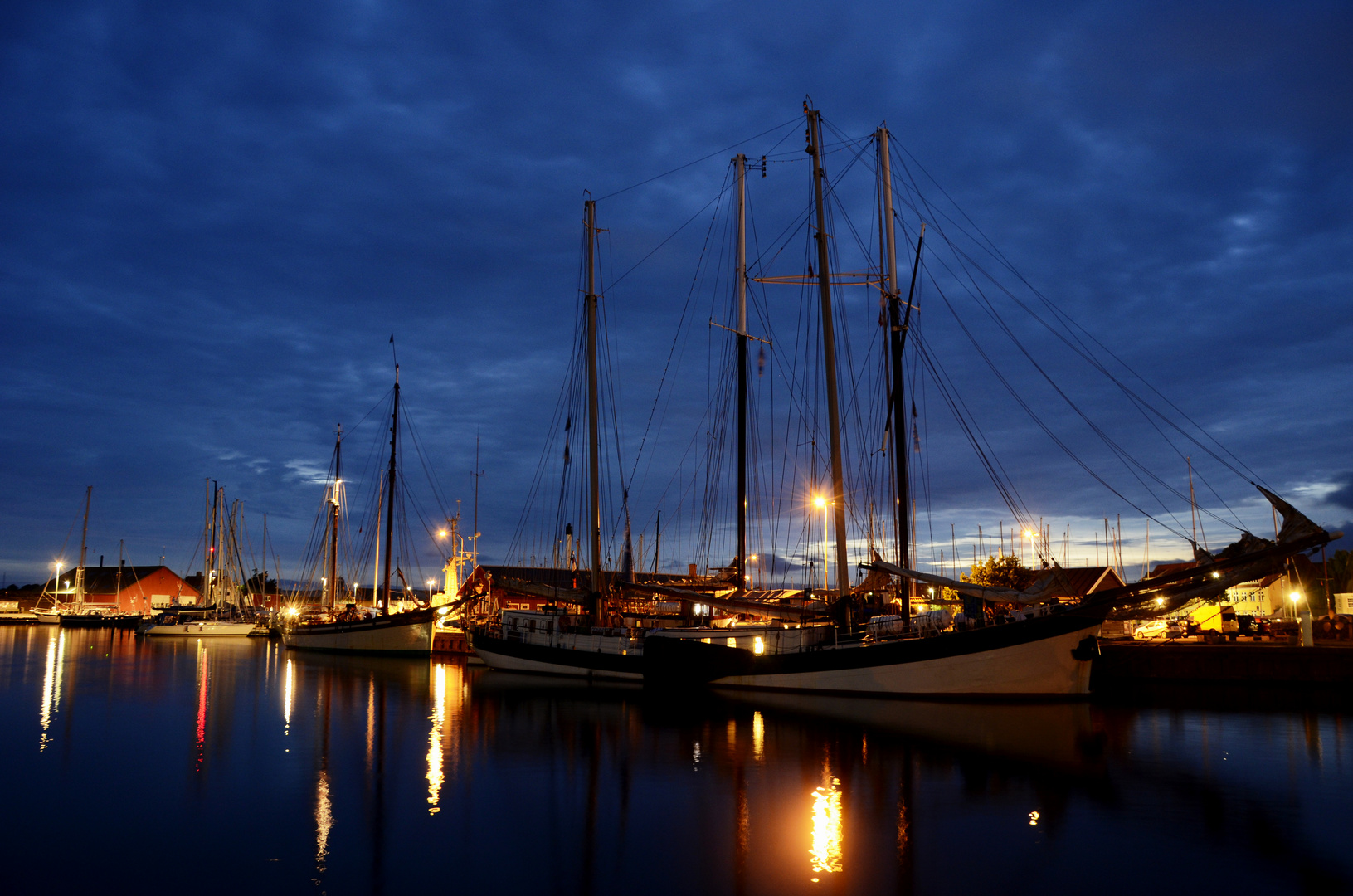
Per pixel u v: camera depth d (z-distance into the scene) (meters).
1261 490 33.56
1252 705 37.97
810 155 47.00
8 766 25.61
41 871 16.47
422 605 87.00
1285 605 69.75
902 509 44.12
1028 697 38.03
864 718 34.00
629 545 64.94
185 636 107.25
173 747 28.69
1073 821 19.45
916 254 46.31
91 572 167.75
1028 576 76.19
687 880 15.92
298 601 102.88
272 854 17.45
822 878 15.98
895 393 45.16
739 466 52.12
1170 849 17.55
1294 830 18.72
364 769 25.14
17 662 65.44
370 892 15.44
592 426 58.06
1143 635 59.91
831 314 44.94
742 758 26.38
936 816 19.91
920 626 40.75
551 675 55.03
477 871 16.45
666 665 46.34
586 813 20.28
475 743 29.33
